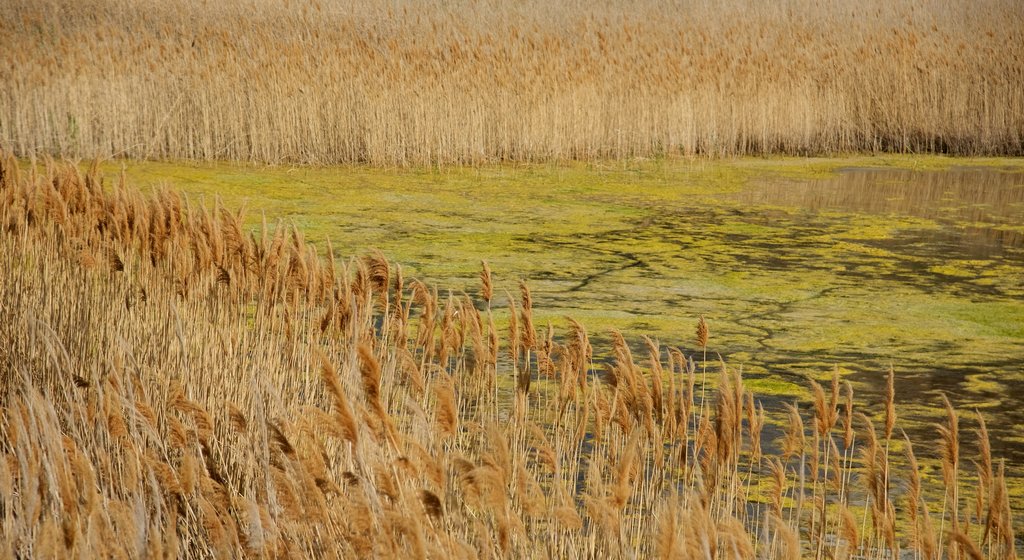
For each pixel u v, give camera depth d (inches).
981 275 575.2
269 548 162.7
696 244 640.4
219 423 243.3
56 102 886.4
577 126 983.6
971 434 342.6
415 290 290.5
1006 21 1311.5
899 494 290.8
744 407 354.6
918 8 1375.5
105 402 193.3
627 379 213.3
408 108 932.0
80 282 346.6
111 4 1211.2
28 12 1140.5
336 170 893.2
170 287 339.3
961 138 1107.9
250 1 1230.3
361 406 173.9
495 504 152.0
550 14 1290.6
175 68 922.7
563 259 590.6
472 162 941.8
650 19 1301.7
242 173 852.0
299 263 299.4
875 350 434.3
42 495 167.9
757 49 1168.2
